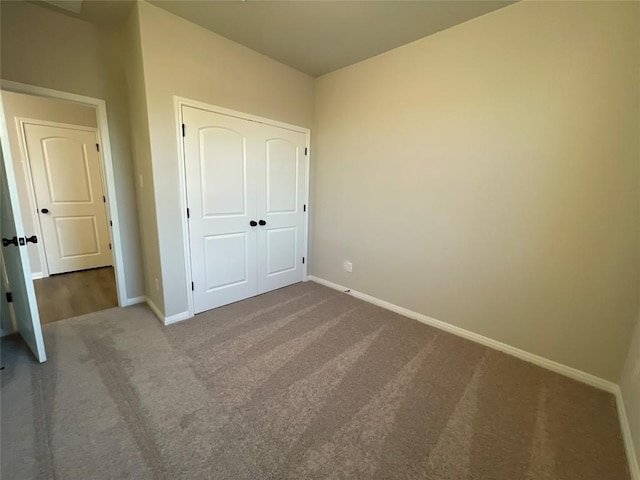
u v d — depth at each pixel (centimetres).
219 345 217
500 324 221
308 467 124
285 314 273
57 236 371
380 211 288
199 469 122
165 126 224
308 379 181
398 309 284
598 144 171
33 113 339
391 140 269
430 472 124
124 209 271
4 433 136
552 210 190
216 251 273
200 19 221
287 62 290
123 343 216
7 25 199
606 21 162
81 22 228
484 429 148
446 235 242
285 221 331
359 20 215
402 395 170
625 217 168
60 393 162
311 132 338
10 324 227
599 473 127
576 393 177
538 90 187
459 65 219
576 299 188
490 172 213
